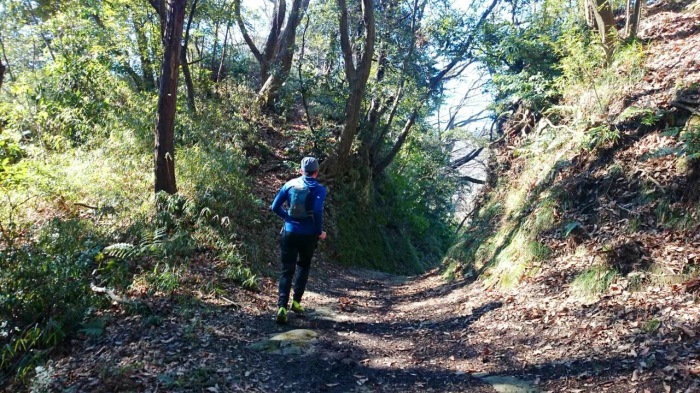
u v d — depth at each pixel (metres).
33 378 3.94
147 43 13.00
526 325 5.39
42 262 5.22
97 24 13.02
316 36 17.36
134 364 4.00
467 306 6.89
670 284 4.94
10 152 8.74
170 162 8.06
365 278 12.51
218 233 8.22
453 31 15.38
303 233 5.82
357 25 15.73
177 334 4.86
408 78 16.30
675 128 6.55
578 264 6.14
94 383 3.75
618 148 7.31
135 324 5.00
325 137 15.10
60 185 7.94
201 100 14.15
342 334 5.73
